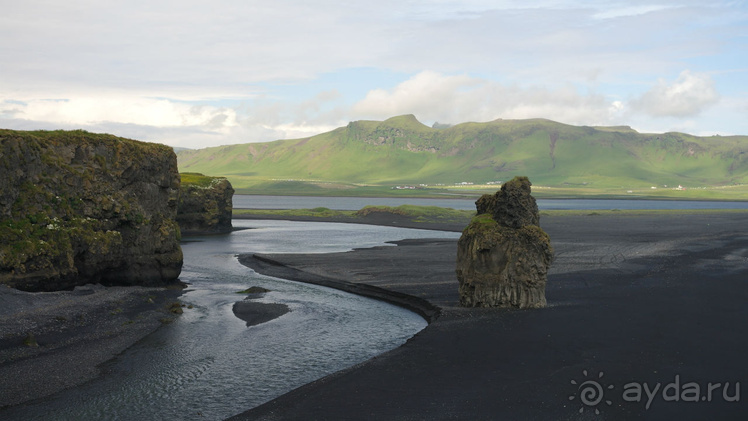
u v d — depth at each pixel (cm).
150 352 3167
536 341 3225
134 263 5172
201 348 3275
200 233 11888
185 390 2588
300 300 4781
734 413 2219
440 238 10425
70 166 4772
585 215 17025
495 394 2453
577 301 4278
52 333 3412
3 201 4116
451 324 3662
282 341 3459
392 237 10875
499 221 4281
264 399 2489
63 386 2600
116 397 2484
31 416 2261
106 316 3912
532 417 2216
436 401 2388
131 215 5162
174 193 5834
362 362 2962
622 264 6200
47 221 4384
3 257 3944
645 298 4319
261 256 7488
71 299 4222
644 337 3250
